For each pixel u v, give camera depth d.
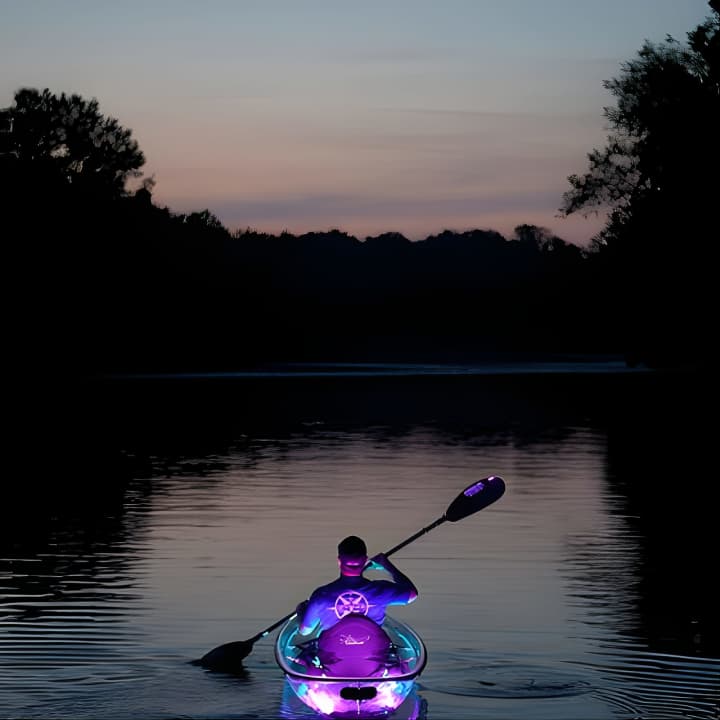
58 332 76.00
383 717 7.88
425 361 101.44
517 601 11.62
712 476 22.23
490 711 8.00
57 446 28.39
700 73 58.59
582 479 21.75
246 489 20.19
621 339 64.25
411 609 11.26
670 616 10.99
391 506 18.02
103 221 80.06
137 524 16.55
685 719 7.83
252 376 67.38
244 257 99.50
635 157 61.38
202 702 8.17
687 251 58.28
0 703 8.16
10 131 81.00
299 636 8.94
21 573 13.05
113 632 10.30
